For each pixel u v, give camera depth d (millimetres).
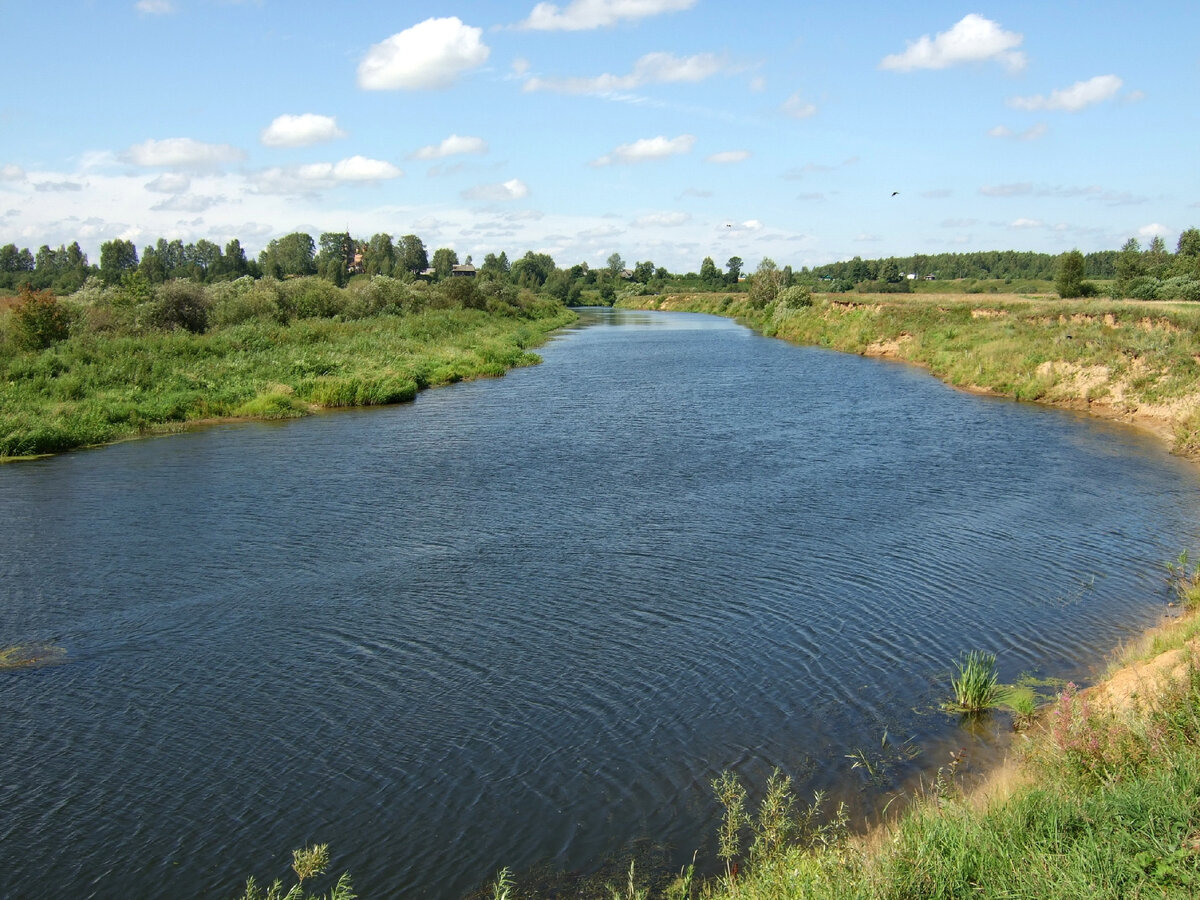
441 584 16047
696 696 12156
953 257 184500
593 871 8781
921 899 6293
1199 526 19453
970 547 18062
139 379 35656
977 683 11727
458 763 10641
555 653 13414
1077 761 8430
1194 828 6469
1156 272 83750
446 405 36562
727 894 7898
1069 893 5852
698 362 53406
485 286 94938
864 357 56500
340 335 52375
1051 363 39688
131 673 12805
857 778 10219
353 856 9086
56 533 18828
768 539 18547
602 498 21594
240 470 24578
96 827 9539
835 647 13617
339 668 12953
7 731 11297
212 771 10492
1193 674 9156
